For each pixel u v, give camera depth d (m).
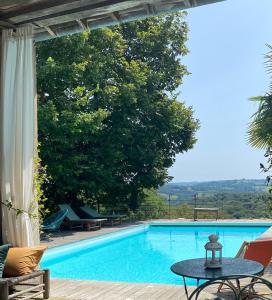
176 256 10.33
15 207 5.37
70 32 5.70
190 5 4.91
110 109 15.64
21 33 5.50
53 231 12.80
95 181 15.17
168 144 17.48
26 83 5.44
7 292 4.43
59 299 5.09
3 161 5.46
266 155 6.15
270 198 6.28
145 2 4.91
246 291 3.88
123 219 16.69
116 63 15.88
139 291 5.42
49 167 13.54
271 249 4.63
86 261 9.85
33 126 5.49
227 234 13.74
